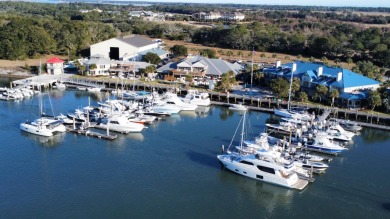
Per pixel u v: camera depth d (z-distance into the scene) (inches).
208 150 3129.9
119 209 2263.8
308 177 2667.3
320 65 5002.5
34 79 5246.1
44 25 7795.3
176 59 6446.9
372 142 3489.2
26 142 3225.9
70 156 2965.1
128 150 3102.9
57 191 2436.0
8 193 2396.7
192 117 4079.7
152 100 4330.7
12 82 5068.9
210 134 3516.2
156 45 7519.7
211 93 4697.3
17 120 3754.9
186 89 4857.3
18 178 2591.0
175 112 4138.8
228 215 2256.4
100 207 2276.1
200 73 5295.3
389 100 4074.8
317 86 4456.2
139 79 5369.1
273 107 4357.8
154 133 3516.2
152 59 6127.0
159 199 2386.8
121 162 2874.0
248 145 3019.2
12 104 4308.6
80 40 7298.2
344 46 7588.6
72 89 5118.1
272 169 2568.9
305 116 3846.0
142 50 6791.3
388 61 6683.1
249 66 5615.2
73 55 6914.4
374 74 5359.3
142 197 2399.1
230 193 2491.4
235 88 5022.1
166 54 7017.7
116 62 5807.1
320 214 2283.5
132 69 5605.3
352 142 3479.3
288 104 4175.7
